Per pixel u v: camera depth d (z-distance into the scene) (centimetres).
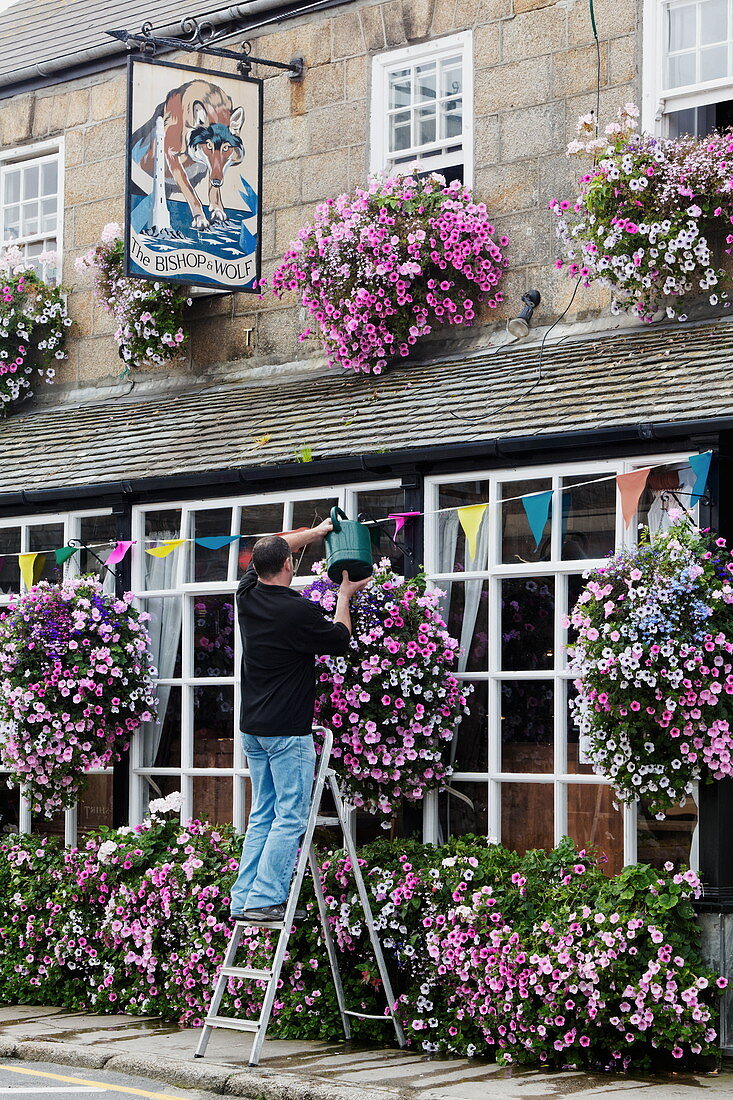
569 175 1036
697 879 749
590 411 845
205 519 992
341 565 802
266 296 1186
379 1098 668
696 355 893
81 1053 790
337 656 844
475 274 1056
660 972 732
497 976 767
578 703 792
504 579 862
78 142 1322
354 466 902
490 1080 713
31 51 1397
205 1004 880
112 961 935
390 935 827
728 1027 752
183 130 1076
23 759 980
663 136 1007
